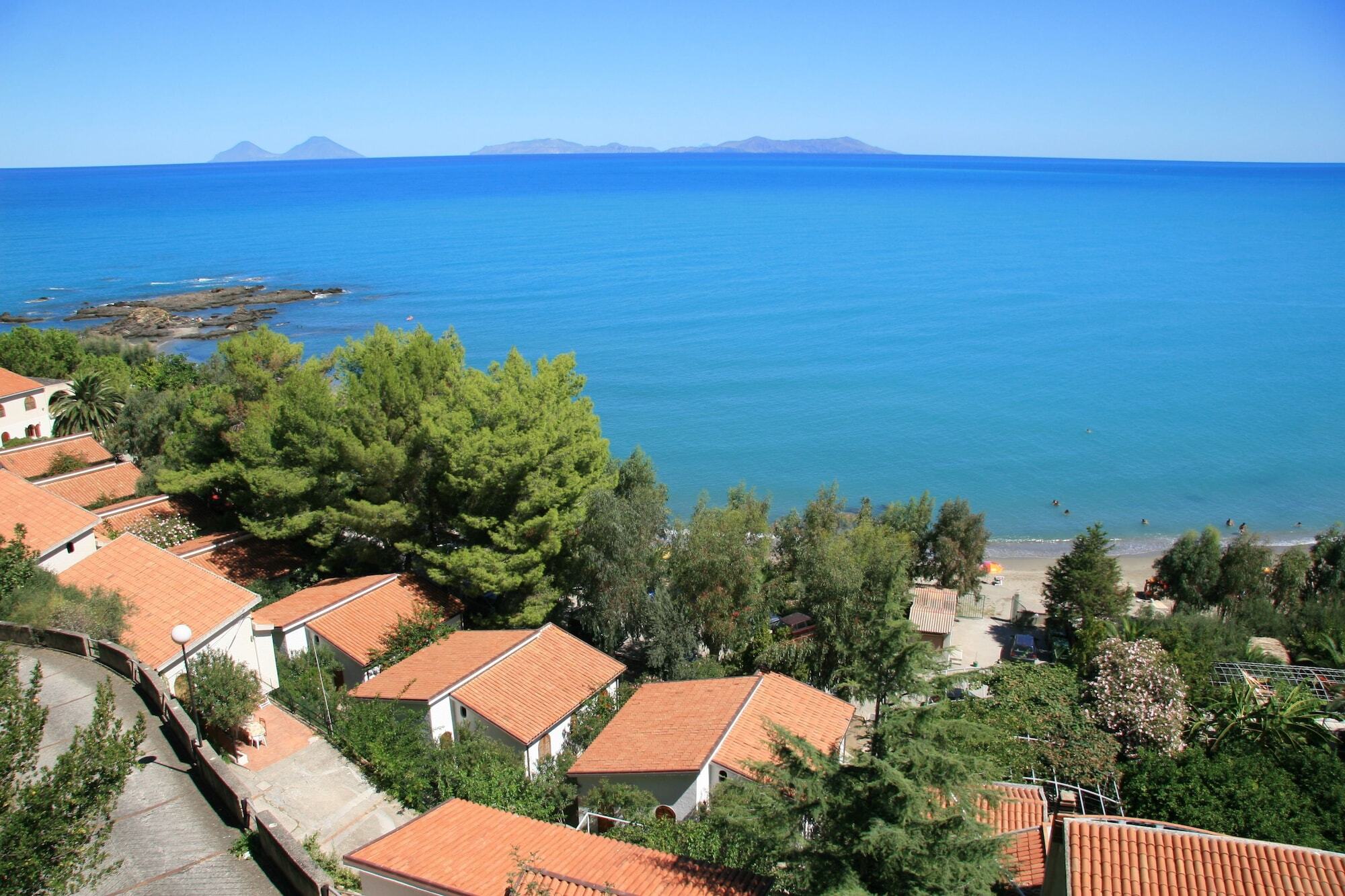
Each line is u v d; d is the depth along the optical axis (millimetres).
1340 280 184000
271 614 36000
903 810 18969
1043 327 143625
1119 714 32469
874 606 39031
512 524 38281
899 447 90375
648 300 161625
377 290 171375
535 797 27453
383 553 42781
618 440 91688
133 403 61375
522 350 125750
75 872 14852
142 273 191500
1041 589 59094
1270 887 17938
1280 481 82375
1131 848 19250
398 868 20344
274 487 39531
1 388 65438
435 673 32750
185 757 21219
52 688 24031
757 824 20609
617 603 40000
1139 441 92438
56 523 34469
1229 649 40156
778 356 125125
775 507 75750
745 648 41000
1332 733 30594
